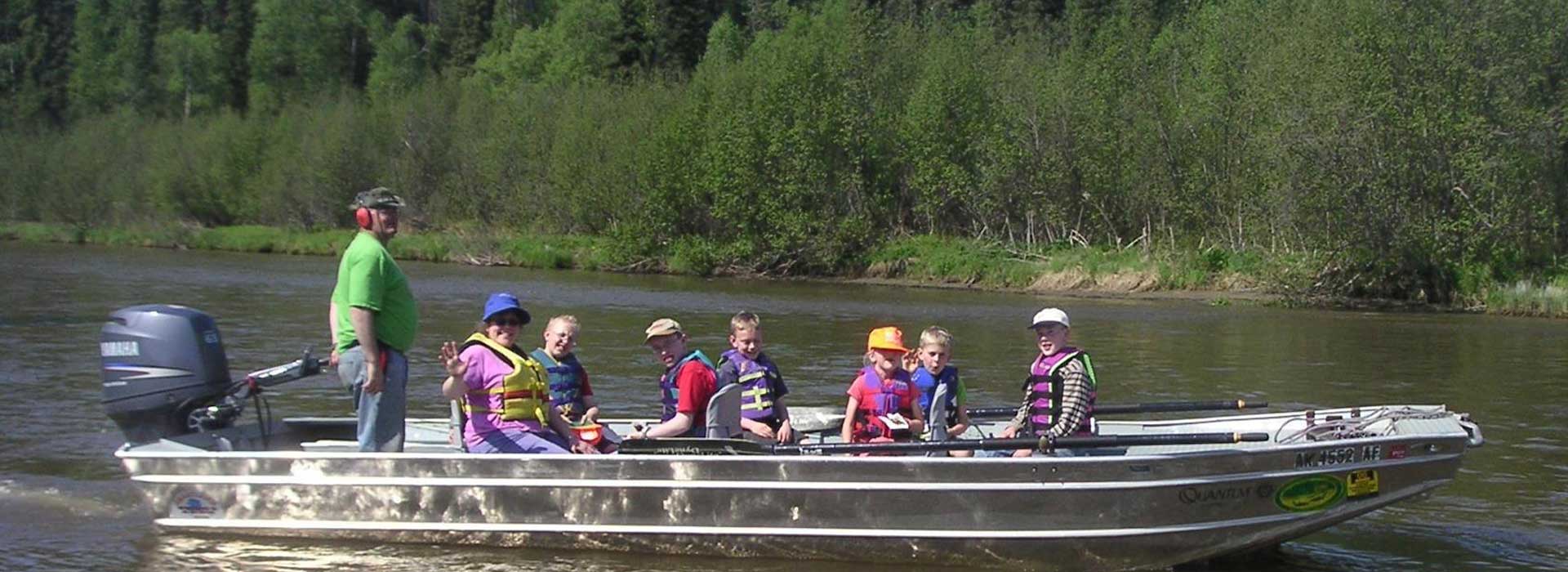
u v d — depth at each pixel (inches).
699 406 317.7
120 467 384.2
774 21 2760.8
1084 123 1423.5
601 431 315.9
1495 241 1107.9
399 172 2033.7
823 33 1614.2
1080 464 287.7
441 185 2016.5
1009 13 2326.5
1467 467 406.0
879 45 1610.5
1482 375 637.3
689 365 317.7
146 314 316.2
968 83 1524.4
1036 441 285.9
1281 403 542.3
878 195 1534.2
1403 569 303.4
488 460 299.6
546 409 311.9
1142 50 1489.9
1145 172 1378.0
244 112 2979.8
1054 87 1446.9
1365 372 650.2
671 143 1577.3
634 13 2689.5
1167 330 874.8
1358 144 1113.4
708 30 2824.8
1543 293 1030.4
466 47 3218.5
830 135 1507.1
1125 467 288.5
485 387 304.7
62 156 2319.1
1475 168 1081.4
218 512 308.8
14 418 460.4
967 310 1038.4
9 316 844.0
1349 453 297.0
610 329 827.4
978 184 1493.6
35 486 359.3
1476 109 1114.1
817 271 1501.0
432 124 2058.3
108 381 316.5
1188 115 1366.9
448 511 302.2
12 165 2332.7
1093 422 331.9
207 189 2171.5
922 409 317.1
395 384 301.0
